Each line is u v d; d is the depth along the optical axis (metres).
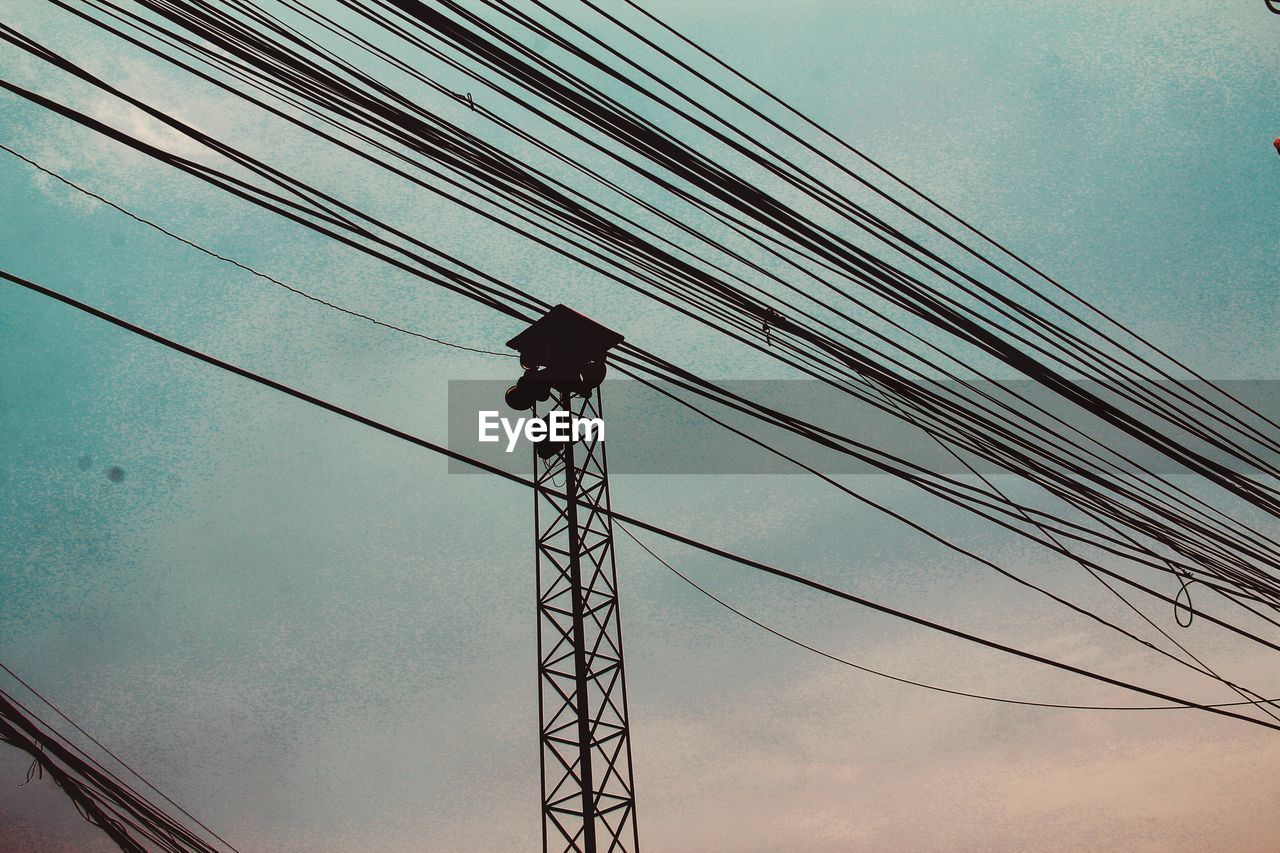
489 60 6.31
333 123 6.18
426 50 6.24
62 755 8.98
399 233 6.48
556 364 15.58
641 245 7.25
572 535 15.05
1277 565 10.44
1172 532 10.03
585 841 13.41
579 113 6.67
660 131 6.92
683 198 7.14
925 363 8.59
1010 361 8.60
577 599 14.69
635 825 13.81
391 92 6.26
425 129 6.36
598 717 14.30
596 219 7.03
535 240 6.93
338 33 6.11
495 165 6.64
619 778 14.09
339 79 6.12
